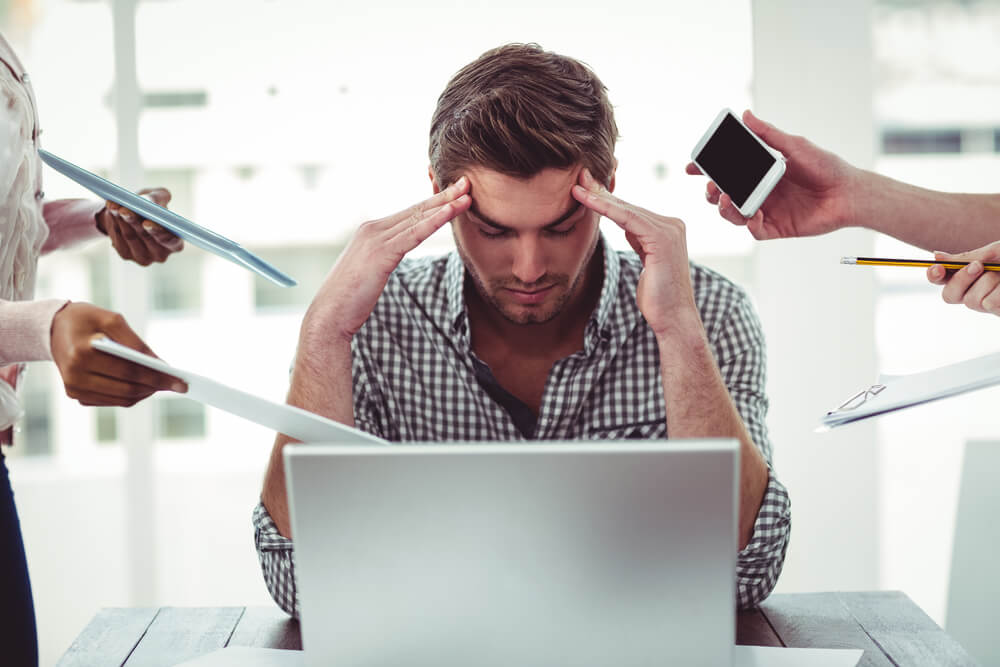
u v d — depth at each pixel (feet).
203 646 3.67
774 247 8.46
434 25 8.55
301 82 8.63
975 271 3.77
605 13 8.52
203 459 8.93
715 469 2.29
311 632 2.50
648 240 3.92
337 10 8.57
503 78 3.99
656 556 2.36
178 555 8.91
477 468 2.36
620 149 8.61
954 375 3.11
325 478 2.41
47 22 8.50
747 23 8.52
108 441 8.93
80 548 8.92
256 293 8.82
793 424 8.54
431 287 4.72
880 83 8.50
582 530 2.36
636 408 4.61
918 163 8.55
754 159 4.25
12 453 8.80
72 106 8.56
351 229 8.75
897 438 8.62
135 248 4.73
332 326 4.02
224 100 8.63
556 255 4.04
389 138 8.66
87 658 3.57
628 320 4.64
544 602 2.41
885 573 8.70
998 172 8.50
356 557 2.44
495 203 3.90
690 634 2.39
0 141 3.57
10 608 3.58
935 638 3.53
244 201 8.71
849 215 4.91
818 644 3.51
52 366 8.83
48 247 4.77
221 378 8.85
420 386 4.68
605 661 2.42
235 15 8.57
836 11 8.38
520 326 4.62
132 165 8.56
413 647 2.48
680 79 8.56
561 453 2.33
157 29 8.54
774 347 8.51
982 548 6.56
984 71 8.45
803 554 8.59
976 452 6.70
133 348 2.78
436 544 2.41
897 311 8.57
